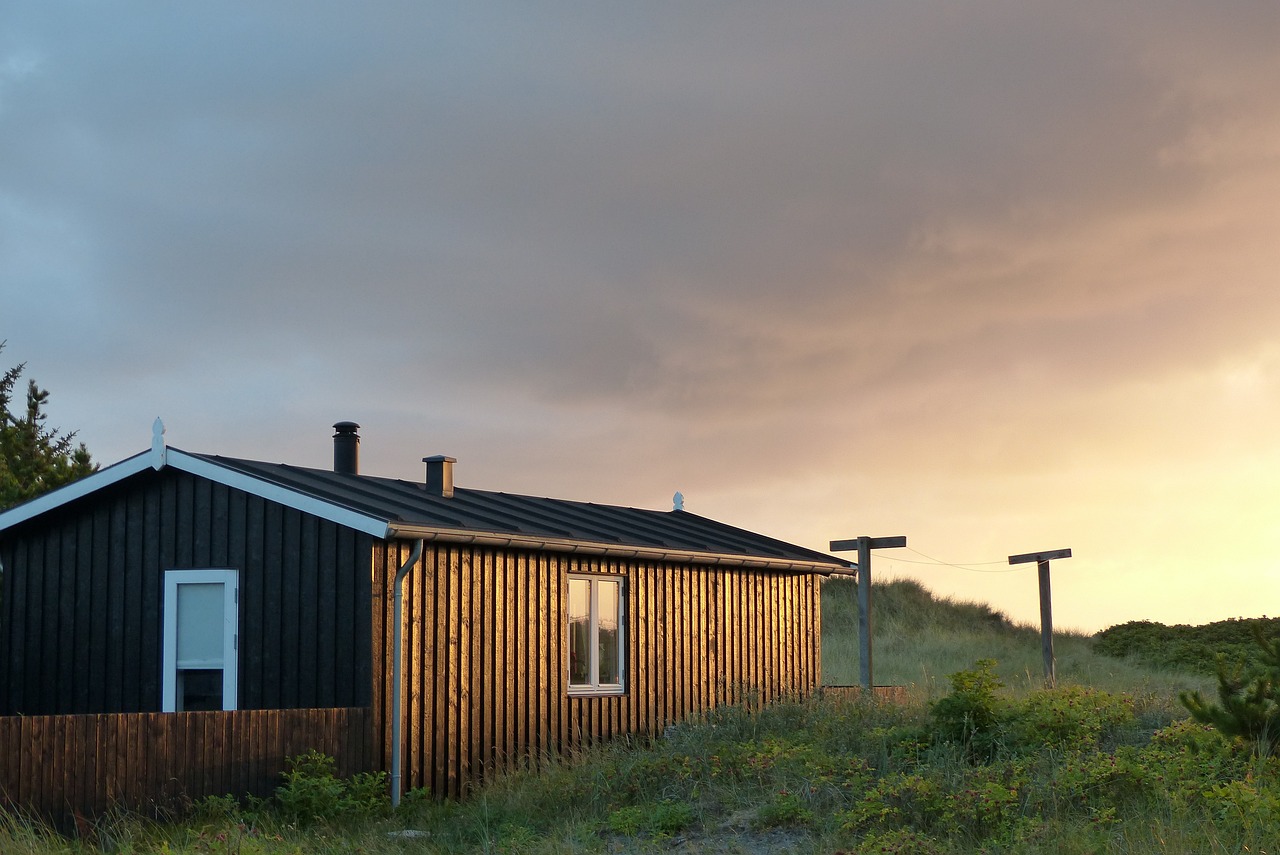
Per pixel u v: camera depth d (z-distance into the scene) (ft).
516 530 52.85
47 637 52.70
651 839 36.99
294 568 48.01
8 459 89.04
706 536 70.28
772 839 36.17
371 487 56.29
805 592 73.97
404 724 46.88
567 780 45.60
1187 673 123.95
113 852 33.68
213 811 38.09
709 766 43.62
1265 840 30.68
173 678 49.73
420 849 36.83
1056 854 31.45
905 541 74.43
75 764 34.71
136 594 51.21
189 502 50.67
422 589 48.44
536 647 54.19
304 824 40.06
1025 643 142.31
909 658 120.88
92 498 52.54
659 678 61.52
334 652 46.68
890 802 36.91
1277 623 142.20
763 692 69.00
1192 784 35.24
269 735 41.09
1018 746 43.80
